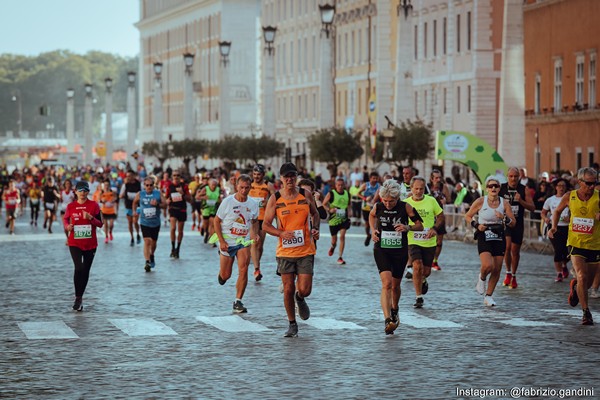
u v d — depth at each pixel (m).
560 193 56.09
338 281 55.94
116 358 34.22
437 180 65.50
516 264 52.69
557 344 36.12
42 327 40.81
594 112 117.69
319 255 72.25
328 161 144.38
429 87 163.25
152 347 36.25
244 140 174.88
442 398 27.97
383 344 36.41
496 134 149.38
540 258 69.44
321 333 38.94
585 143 121.12
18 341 37.62
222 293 51.34
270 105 165.12
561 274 55.66
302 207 38.03
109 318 43.16
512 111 89.69
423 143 121.69
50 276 59.59
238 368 32.38
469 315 43.34
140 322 41.97
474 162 86.31
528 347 35.56
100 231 100.25
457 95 154.88
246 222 44.72
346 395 28.42
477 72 148.38
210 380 30.59
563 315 43.34
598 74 118.25
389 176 78.56
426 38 165.00
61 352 35.34
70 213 45.56
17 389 29.59
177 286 54.34
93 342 37.34
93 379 30.89
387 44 179.00
